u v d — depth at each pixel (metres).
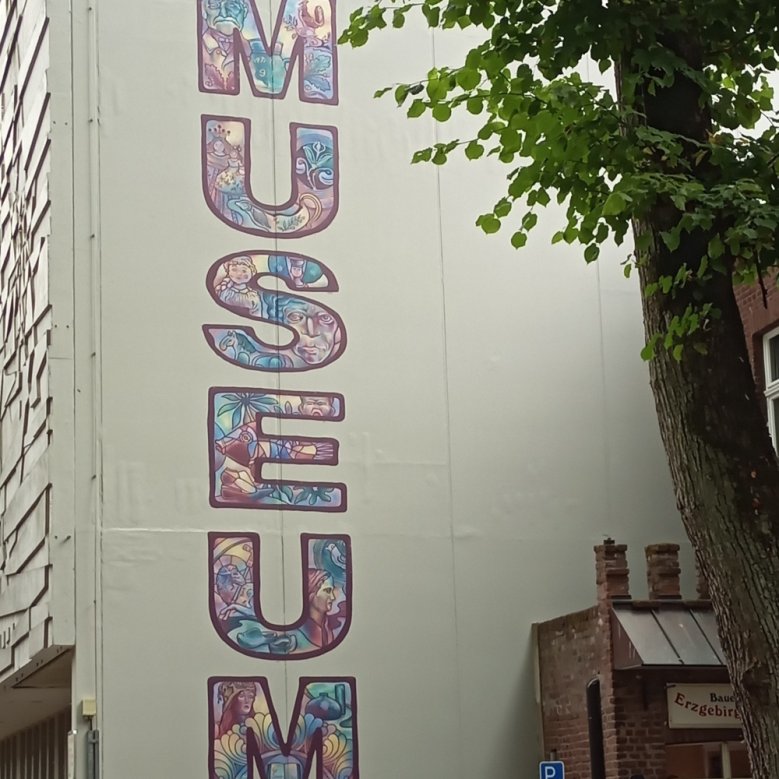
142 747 18.44
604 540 18.98
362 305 20.72
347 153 21.09
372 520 20.14
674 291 9.66
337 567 19.84
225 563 19.31
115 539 18.86
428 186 21.41
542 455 21.16
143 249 19.75
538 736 20.16
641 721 17.77
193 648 18.92
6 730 31.11
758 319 19.17
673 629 17.91
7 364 22.44
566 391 21.48
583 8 9.98
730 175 10.11
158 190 19.97
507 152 10.86
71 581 18.58
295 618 19.50
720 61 10.76
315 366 20.31
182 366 19.62
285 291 20.36
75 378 19.11
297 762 19.09
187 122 20.31
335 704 19.44
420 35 21.78
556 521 21.00
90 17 20.11
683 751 17.84
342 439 20.23
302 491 19.89
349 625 19.75
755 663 8.88
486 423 20.98
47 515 18.84
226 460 19.61
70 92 19.83
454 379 20.97
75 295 19.33
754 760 8.88
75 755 18.20
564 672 19.55
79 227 19.53
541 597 20.67
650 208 9.70
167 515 19.16
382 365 20.64
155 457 19.27
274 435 19.92
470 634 20.25
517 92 10.52
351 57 21.39
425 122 21.56
